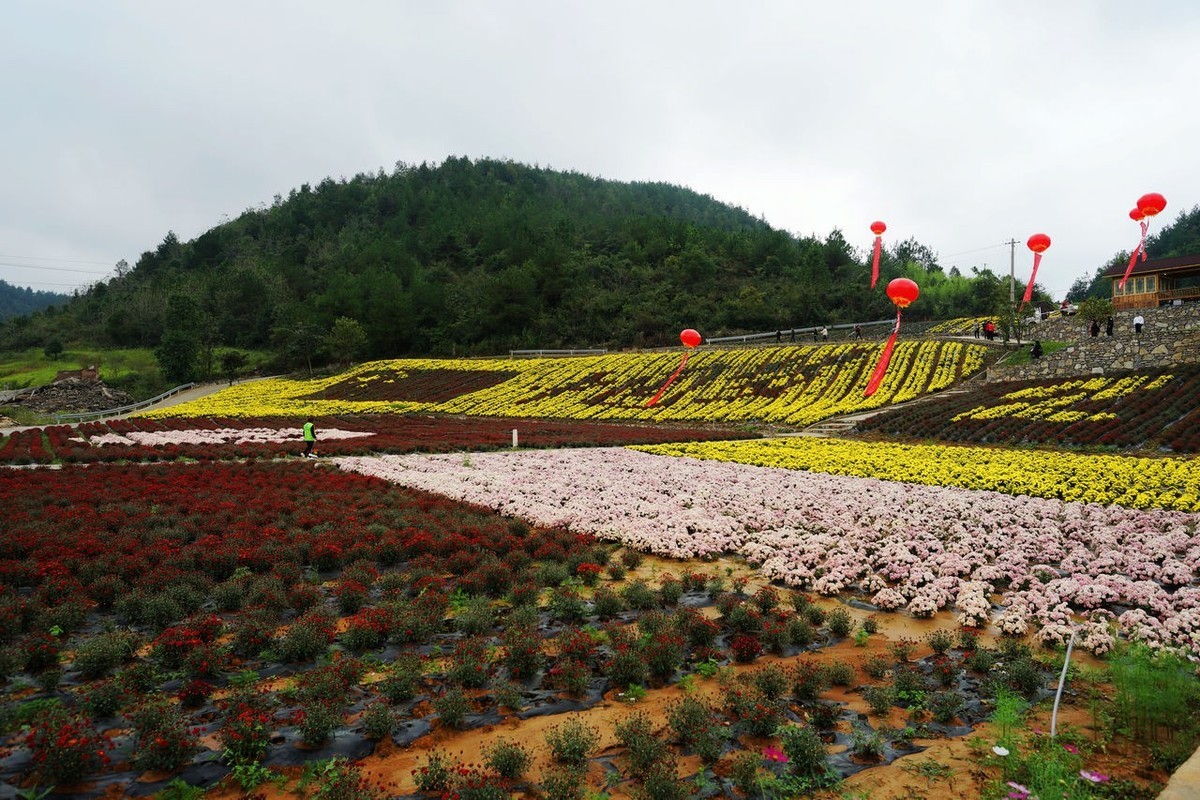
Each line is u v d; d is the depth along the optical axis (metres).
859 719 7.16
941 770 6.18
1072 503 16.55
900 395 38.47
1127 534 13.73
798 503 17.05
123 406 59.41
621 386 51.25
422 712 7.22
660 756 6.12
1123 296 45.88
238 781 6.00
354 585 10.38
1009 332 45.44
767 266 87.56
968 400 34.38
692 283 84.50
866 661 8.46
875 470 21.78
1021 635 9.45
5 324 103.50
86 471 21.14
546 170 173.50
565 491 18.98
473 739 6.75
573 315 78.94
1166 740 6.52
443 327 80.06
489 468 23.30
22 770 5.93
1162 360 34.53
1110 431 25.70
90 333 95.81
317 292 99.62
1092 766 6.14
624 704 7.51
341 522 14.75
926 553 13.03
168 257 133.75
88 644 8.17
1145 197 24.62
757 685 7.52
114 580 10.24
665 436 32.88
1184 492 16.81
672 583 11.00
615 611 10.15
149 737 6.18
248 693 7.11
